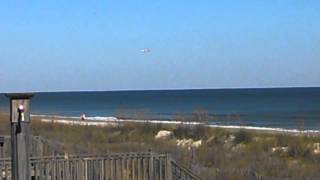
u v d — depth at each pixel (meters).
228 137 39.75
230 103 187.38
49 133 41.16
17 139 12.53
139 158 17.06
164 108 147.50
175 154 27.34
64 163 16.11
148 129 45.34
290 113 116.75
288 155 32.56
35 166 15.70
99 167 16.66
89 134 42.75
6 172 15.85
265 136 39.22
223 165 26.38
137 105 175.88
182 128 42.94
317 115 106.88
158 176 17.09
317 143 35.84
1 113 64.00
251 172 23.36
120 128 46.44
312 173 24.80
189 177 17.61
